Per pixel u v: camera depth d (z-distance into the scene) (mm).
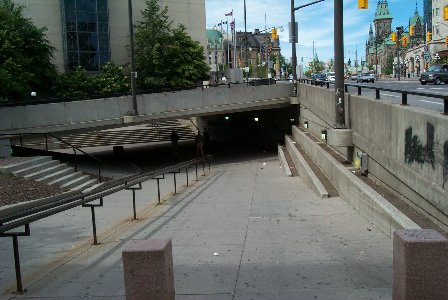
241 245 8336
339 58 15117
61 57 43719
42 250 8469
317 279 6199
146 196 16344
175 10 49625
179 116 29109
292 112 35562
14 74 29531
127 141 41656
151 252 4242
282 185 18250
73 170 19141
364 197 10484
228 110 31562
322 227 9672
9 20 33625
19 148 23797
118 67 42719
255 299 5535
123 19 46375
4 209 10672
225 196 15703
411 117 9258
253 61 132750
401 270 4113
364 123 13398
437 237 4070
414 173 9039
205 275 6555
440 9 83062
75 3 43406
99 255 7852
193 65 43281
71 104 24750
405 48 109375
